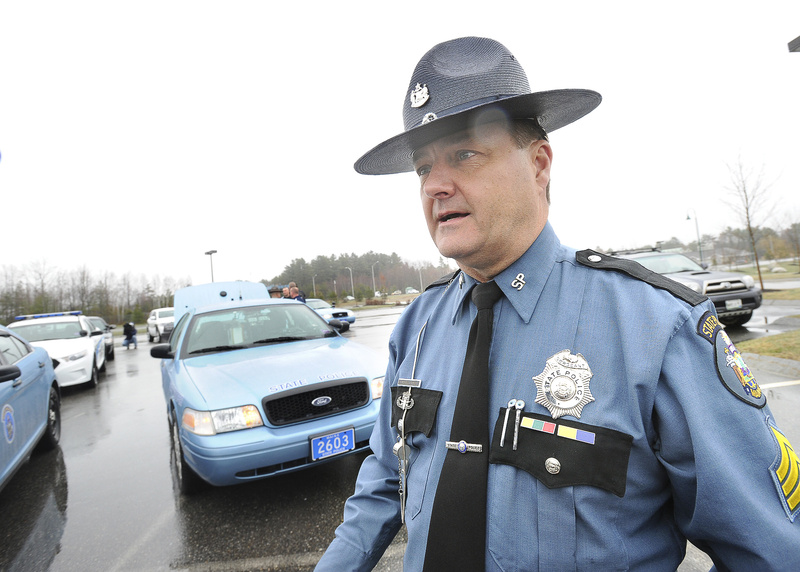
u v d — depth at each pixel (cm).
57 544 265
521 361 81
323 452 280
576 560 68
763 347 516
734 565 67
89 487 351
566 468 70
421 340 107
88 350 821
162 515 290
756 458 66
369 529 102
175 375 339
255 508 288
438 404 91
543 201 94
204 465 266
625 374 72
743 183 1345
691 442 67
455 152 87
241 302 460
